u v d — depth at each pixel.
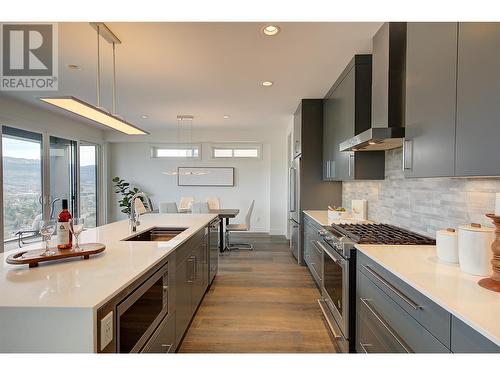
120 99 4.77
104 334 1.19
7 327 1.12
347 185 4.53
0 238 4.52
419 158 1.84
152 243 2.22
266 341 2.55
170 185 8.18
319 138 4.75
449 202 2.12
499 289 1.22
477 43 1.32
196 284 2.98
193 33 2.59
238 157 8.11
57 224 1.81
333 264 2.56
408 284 1.40
